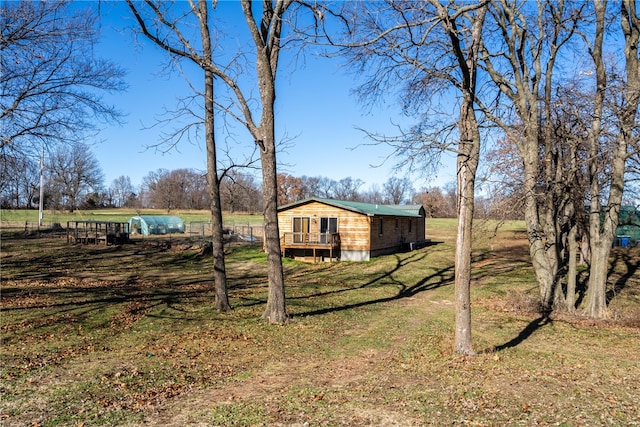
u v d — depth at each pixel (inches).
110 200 4195.4
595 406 251.1
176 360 349.4
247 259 1213.7
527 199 624.7
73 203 2869.1
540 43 625.3
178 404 257.8
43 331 437.7
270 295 501.0
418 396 266.4
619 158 563.5
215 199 549.3
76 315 518.9
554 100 617.9
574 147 591.2
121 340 410.9
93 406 252.1
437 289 826.2
